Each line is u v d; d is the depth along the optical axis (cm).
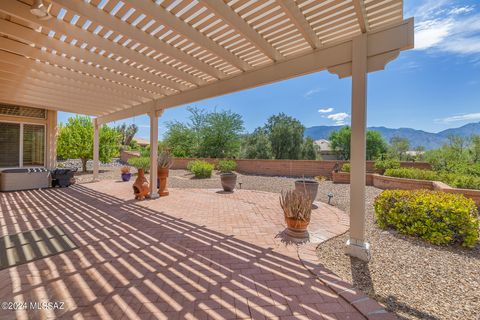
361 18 281
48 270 275
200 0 260
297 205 383
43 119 922
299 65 372
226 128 1859
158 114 677
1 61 412
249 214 525
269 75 414
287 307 216
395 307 217
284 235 397
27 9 283
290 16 279
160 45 372
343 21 306
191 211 547
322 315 206
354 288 244
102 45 368
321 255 324
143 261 302
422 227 373
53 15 310
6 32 324
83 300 222
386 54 293
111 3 291
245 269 285
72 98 682
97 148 1009
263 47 356
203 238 383
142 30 347
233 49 396
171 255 320
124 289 240
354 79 313
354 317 204
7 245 343
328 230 418
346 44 323
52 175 854
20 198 671
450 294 238
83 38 344
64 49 381
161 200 662
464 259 314
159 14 293
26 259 300
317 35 341
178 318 201
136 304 218
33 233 393
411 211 393
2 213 516
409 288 247
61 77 525
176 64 468
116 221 466
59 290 237
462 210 351
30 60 442
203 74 511
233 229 426
